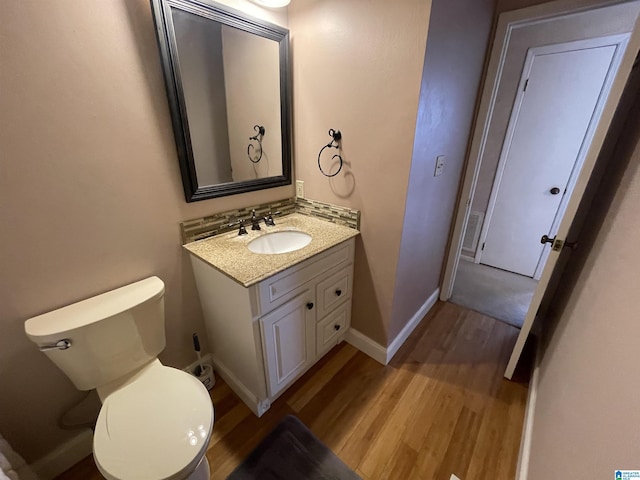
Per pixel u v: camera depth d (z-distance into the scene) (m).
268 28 1.37
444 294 2.34
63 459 1.20
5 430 1.05
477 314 2.20
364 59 1.25
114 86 1.03
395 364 1.72
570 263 1.59
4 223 0.91
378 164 1.37
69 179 1.00
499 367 1.70
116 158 1.08
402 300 1.70
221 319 1.36
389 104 1.24
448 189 1.82
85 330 0.99
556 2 1.41
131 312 1.09
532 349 1.83
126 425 0.93
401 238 1.42
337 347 1.86
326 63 1.39
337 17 1.28
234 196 1.51
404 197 1.33
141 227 1.21
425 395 1.52
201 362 1.51
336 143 1.49
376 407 1.46
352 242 1.56
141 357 1.17
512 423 1.37
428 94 1.20
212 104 1.28
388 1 1.12
